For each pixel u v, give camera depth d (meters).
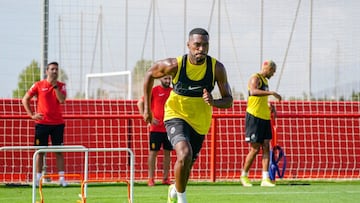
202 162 23.61
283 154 22.08
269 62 20.05
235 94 28.75
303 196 17.84
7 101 23.12
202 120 12.58
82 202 12.69
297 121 24.59
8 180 22.72
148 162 22.73
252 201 16.62
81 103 23.70
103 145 23.39
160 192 18.83
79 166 23.20
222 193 18.48
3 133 22.80
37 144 20.42
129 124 23.62
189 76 12.29
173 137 12.25
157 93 20.53
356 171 24.73
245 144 24.09
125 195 17.91
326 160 24.64
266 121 20.31
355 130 24.88
